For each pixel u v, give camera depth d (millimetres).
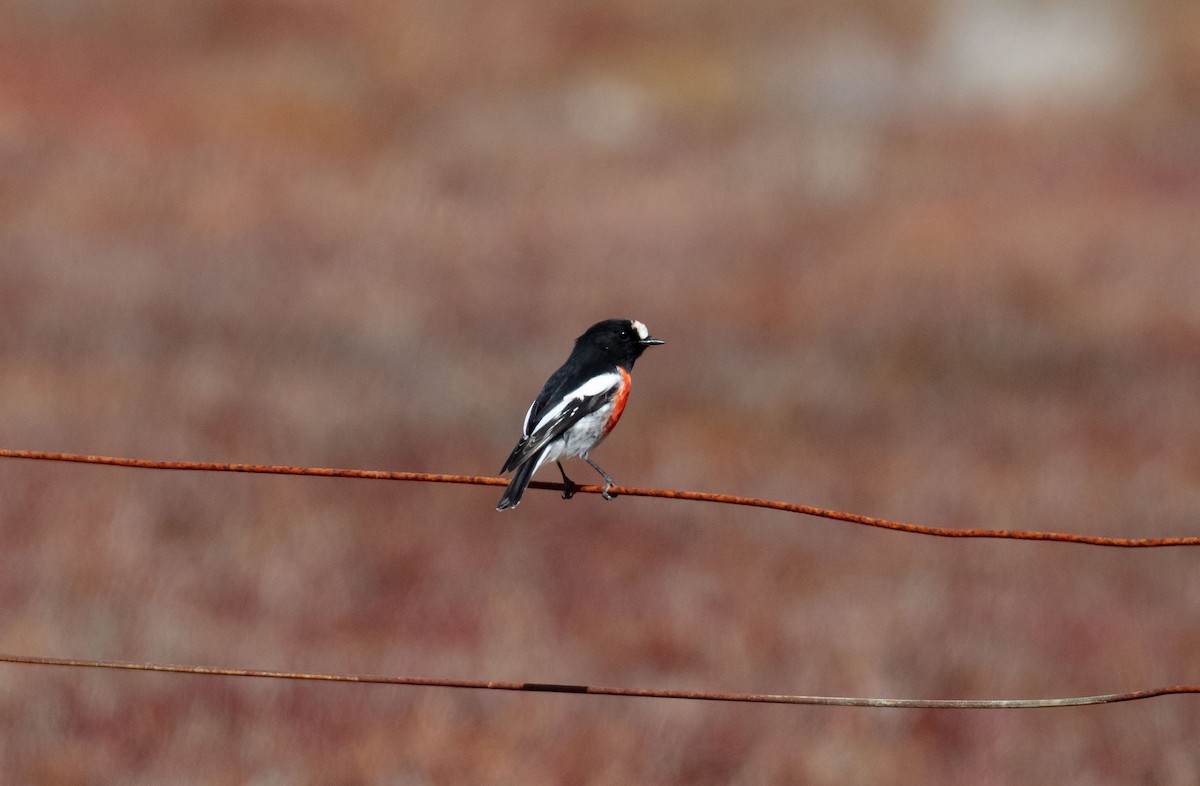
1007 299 27000
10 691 11133
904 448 19266
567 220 35125
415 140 44969
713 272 30359
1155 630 13852
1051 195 37969
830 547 16016
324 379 20844
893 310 26219
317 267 28766
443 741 10758
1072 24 55344
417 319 25188
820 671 12711
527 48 53281
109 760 10211
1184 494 17406
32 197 32281
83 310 23562
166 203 33312
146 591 13289
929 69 52469
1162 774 11188
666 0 57688
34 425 17672
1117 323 25750
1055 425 20203
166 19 50688
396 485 17234
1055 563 15688
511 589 14344
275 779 10031
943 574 15266
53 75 44438
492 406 20344
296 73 48312
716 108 48500
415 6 54656
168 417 18516
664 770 10859
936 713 12219
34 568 13328
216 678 11867
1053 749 11555
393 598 13977
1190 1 56219
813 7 57406
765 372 22422
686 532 16344
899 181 39719
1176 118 46688
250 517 15555
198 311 24312
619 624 13500
